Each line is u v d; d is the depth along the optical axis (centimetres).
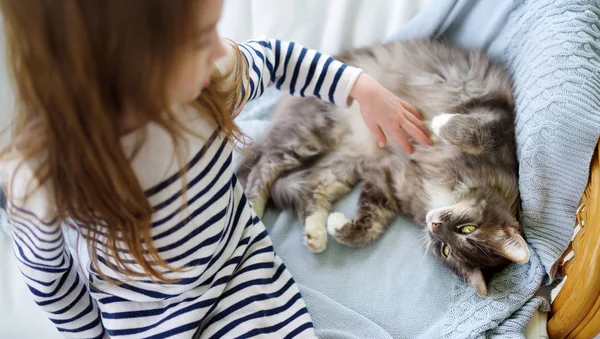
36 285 80
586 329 91
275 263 97
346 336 99
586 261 86
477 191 118
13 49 55
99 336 89
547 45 104
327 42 137
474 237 109
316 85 102
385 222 119
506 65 121
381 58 130
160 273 78
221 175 78
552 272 100
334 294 106
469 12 125
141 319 84
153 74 56
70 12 50
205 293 86
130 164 65
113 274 80
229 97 79
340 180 125
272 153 123
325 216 119
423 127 120
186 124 69
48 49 52
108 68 54
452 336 98
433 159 124
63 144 58
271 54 97
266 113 134
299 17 135
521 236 104
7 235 107
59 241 74
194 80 62
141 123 61
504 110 117
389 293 106
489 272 108
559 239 101
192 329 84
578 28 101
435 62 127
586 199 95
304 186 121
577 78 99
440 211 116
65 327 87
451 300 105
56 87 54
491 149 117
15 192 66
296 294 96
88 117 56
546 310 101
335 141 127
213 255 84
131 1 50
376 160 126
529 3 111
